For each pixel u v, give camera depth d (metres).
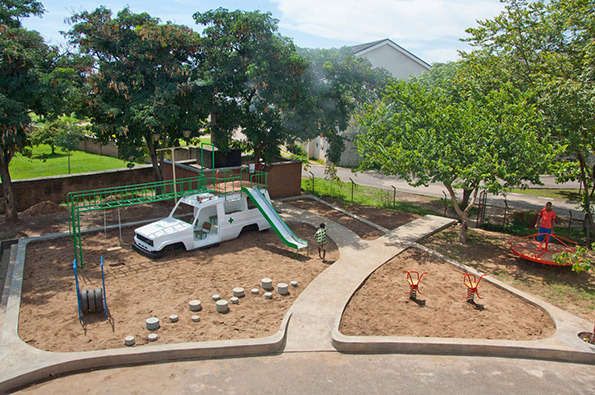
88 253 14.33
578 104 14.98
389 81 22.22
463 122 14.68
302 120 19.98
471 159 14.70
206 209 15.70
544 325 10.55
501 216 21.45
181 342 9.13
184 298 11.28
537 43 17.98
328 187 26.91
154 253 13.88
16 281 11.81
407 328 10.16
